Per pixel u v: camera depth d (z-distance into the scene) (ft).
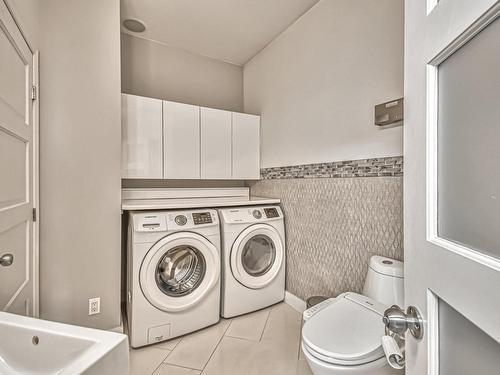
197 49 9.73
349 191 6.41
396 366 2.00
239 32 8.70
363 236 6.09
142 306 6.22
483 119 1.38
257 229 7.71
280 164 8.81
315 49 7.38
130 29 8.53
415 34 1.93
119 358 2.26
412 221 1.97
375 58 5.81
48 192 5.74
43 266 5.71
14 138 4.25
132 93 8.90
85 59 6.12
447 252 1.54
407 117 2.03
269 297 8.07
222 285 7.51
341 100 6.61
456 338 1.58
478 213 1.41
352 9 6.32
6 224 3.80
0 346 2.57
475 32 1.39
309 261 7.60
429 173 1.76
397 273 4.91
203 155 8.80
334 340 3.94
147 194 8.87
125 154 7.58
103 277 6.36
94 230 6.24
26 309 4.81
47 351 2.43
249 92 10.55
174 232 6.57
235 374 5.43
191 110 8.61
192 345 6.35
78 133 6.04
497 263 1.20
